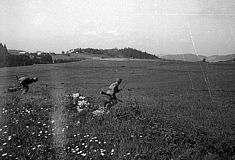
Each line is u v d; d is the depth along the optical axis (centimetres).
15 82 1405
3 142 510
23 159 449
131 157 467
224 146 527
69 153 479
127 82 1451
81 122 662
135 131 586
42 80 1609
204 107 774
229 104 795
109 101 797
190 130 600
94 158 462
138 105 812
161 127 617
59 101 845
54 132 572
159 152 491
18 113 704
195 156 479
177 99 907
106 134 571
